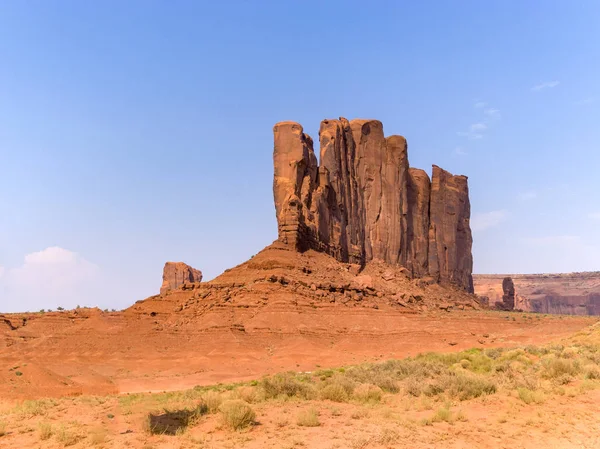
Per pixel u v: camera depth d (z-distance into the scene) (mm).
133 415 25906
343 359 75625
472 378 29078
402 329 89188
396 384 30797
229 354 76875
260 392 28422
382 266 128750
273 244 107938
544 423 21500
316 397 27891
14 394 41281
